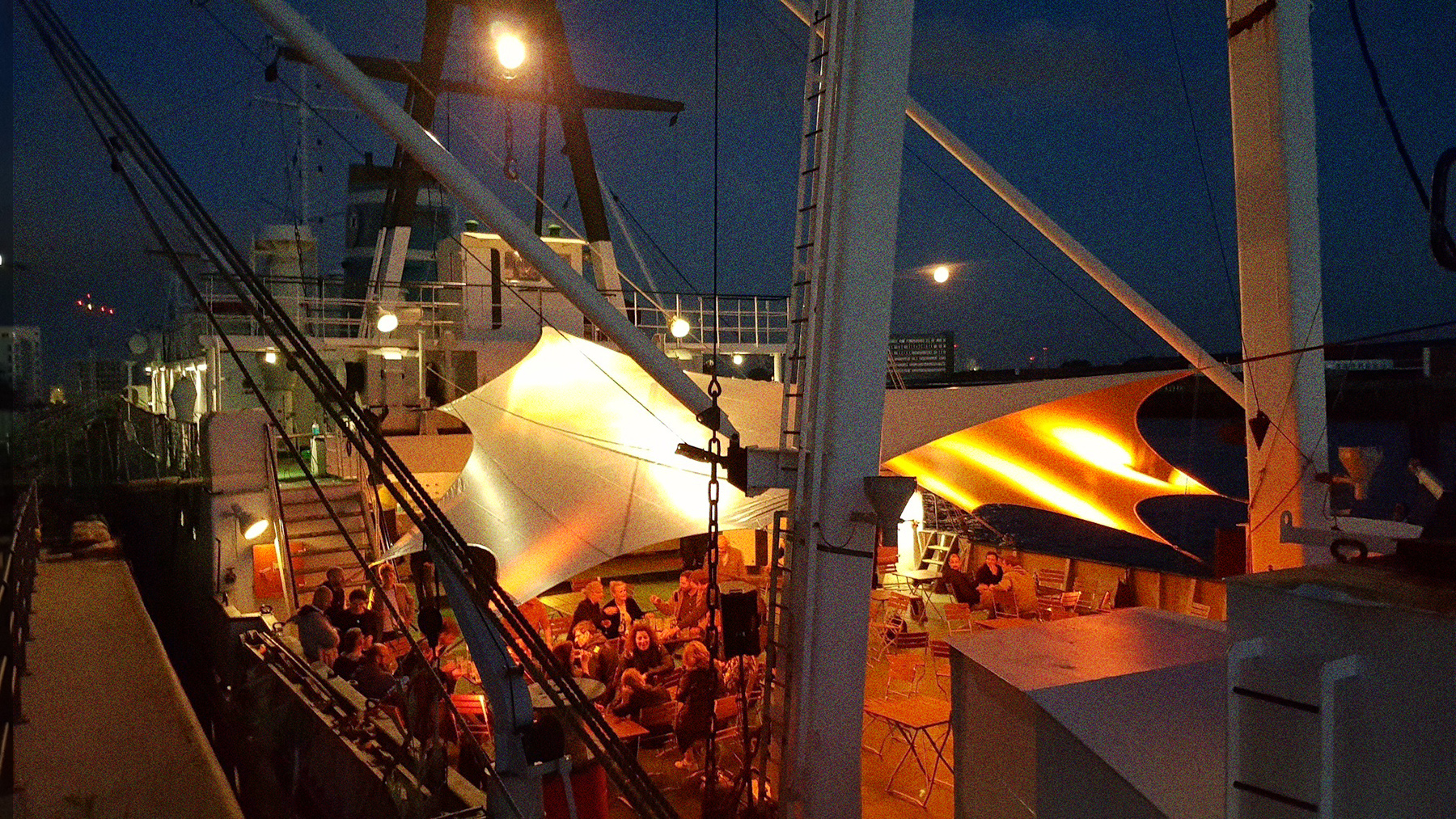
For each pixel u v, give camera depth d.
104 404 25.12
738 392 12.76
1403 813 2.64
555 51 18.73
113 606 10.07
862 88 6.82
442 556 4.67
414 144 6.29
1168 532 40.44
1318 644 2.88
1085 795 3.92
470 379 18.50
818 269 7.00
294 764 8.34
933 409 12.22
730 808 7.09
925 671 11.51
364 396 17.50
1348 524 4.96
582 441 12.06
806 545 6.90
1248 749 3.00
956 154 10.79
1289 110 8.39
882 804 8.30
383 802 6.20
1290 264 8.38
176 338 21.88
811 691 6.88
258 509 13.12
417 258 24.41
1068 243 10.55
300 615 9.38
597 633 11.39
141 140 4.52
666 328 19.78
